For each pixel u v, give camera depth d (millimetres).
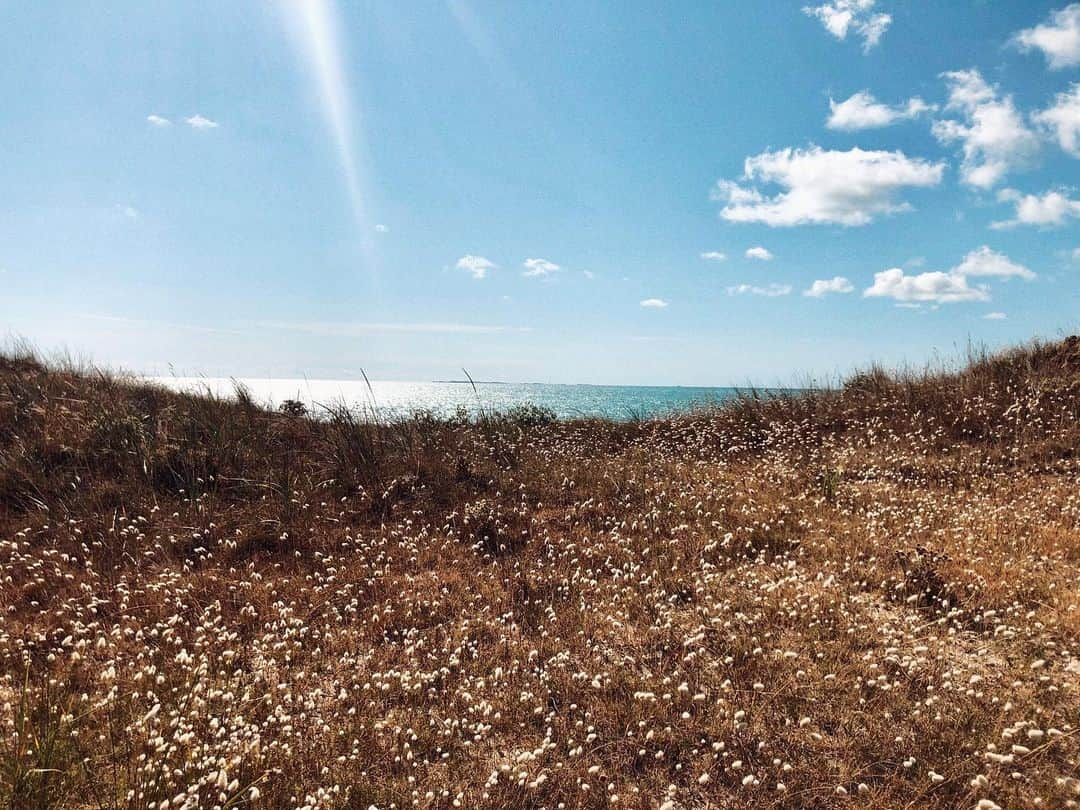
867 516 7844
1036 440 10109
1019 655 4797
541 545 7945
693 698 4562
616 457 11836
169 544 7512
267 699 4758
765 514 8258
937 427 11367
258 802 3721
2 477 8391
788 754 4047
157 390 12570
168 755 3816
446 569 7328
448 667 5344
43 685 4668
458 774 4121
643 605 6227
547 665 5297
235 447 10102
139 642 5582
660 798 3822
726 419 13812
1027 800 3371
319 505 8883
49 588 6457
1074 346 12430
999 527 7125
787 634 5438
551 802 3857
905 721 4191
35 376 11797
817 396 14219
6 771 3566
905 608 5727
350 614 6363
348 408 12070
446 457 10773
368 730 4531
